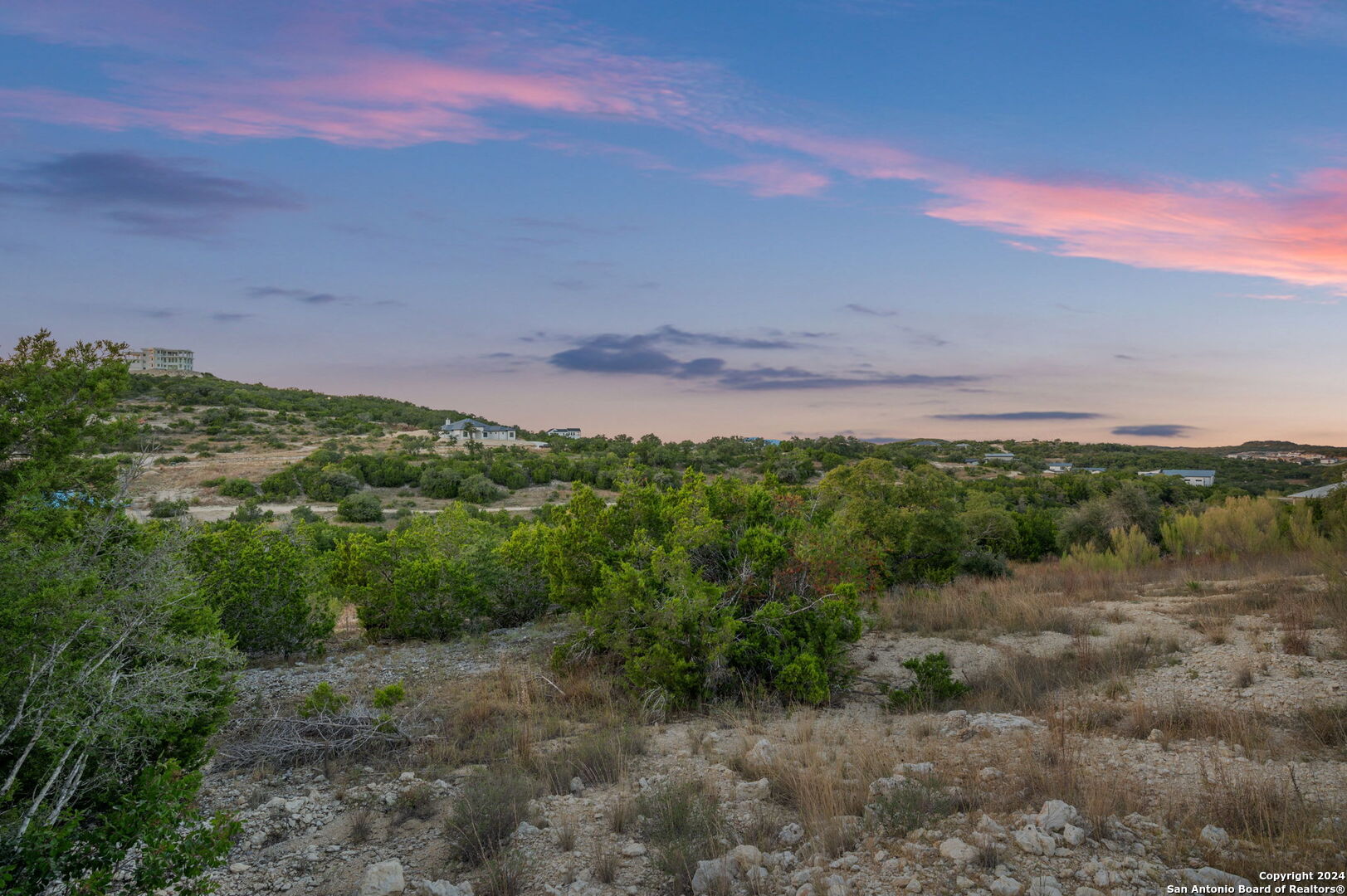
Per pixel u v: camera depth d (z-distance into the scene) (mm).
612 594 9227
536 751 7090
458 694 9406
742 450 113500
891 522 17938
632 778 6340
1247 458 107812
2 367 7586
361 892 4430
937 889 3992
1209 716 6793
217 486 65312
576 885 4402
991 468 101938
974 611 13125
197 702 5363
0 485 6703
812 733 7461
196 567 12031
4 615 4312
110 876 3846
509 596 16047
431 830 5430
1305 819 4449
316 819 5719
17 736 4457
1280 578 14547
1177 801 4953
